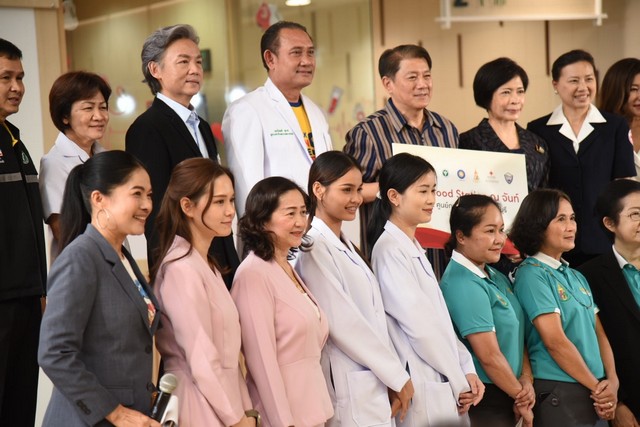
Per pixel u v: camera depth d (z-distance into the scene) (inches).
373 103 287.0
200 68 165.8
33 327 145.6
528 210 172.9
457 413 151.6
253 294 132.9
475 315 159.2
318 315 139.2
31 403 145.9
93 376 108.0
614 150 203.9
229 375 124.0
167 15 261.6
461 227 164.1
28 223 143.3
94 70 251.0
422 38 291.3
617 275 179.3
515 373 161.8
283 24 178.5
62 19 200.5
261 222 137.3
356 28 284.0
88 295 109.4
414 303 151.3
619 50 307.6
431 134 185.6
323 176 147.7
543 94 304.8
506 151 191.9
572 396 164.1
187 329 119.8
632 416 175.5
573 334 168.4
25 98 194.5
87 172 115.4
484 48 298.4
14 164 143.5
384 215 160.2
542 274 169.2
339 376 143.3
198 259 125.3
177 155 157.8
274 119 173.9
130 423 108.7
